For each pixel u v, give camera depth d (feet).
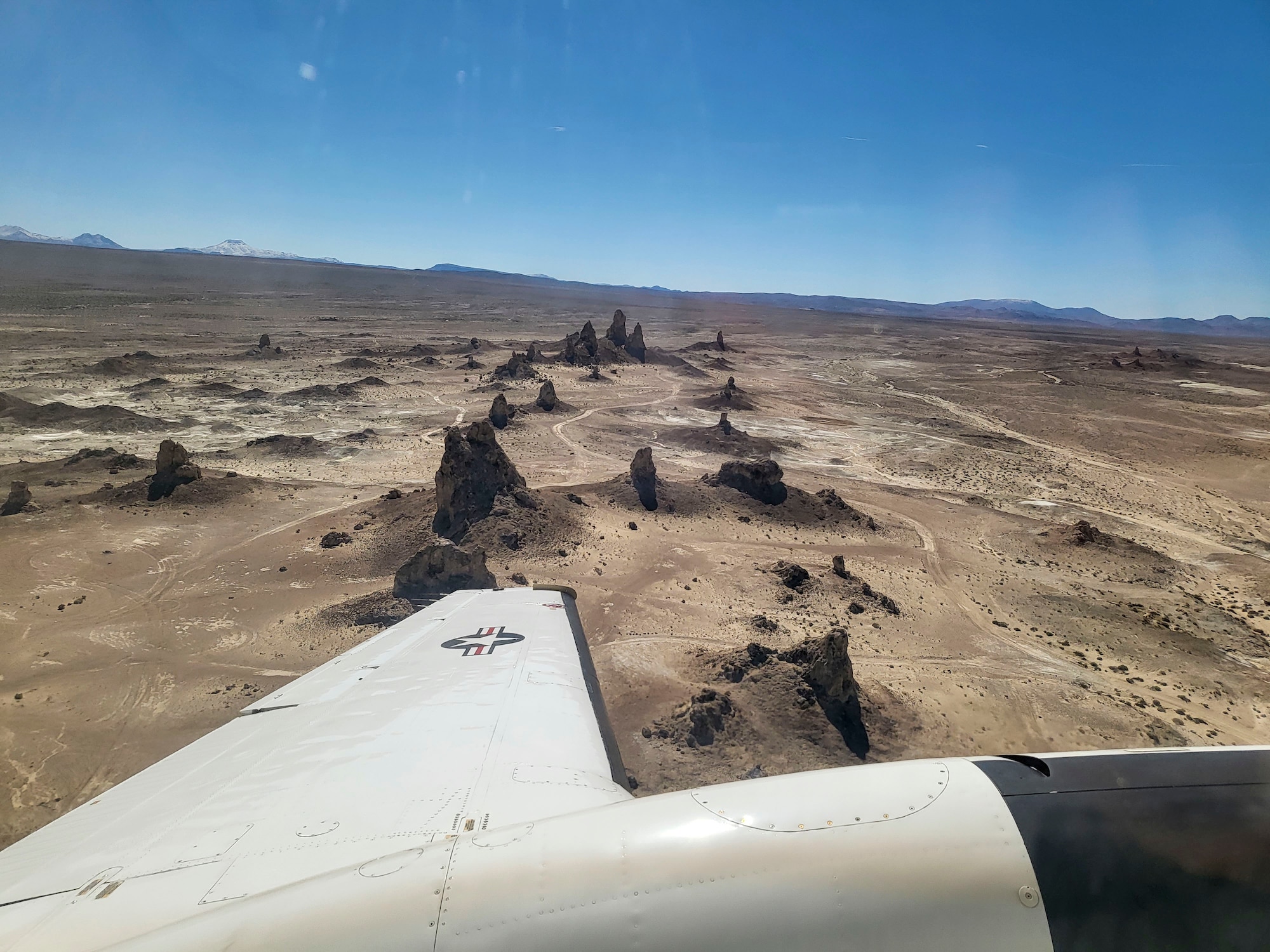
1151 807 16.25
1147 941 14.26
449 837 18.70
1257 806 16.43
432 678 36.45
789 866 15.16
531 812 22.36
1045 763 17.60
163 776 27.20
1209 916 14.49
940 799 16.47
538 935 14.56
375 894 15.78
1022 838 15.52
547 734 29.37
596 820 17.16
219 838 21.54
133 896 18.49
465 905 15.19
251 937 15.02
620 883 15.26
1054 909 14.57
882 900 14.61
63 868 20.58
